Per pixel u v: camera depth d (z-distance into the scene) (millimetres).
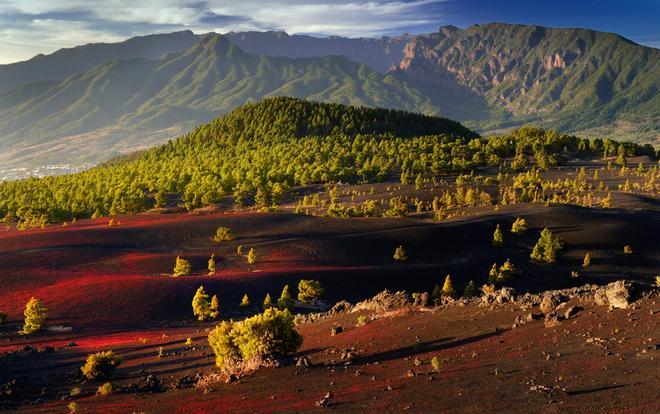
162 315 95375
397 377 37750
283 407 34938
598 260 138000
